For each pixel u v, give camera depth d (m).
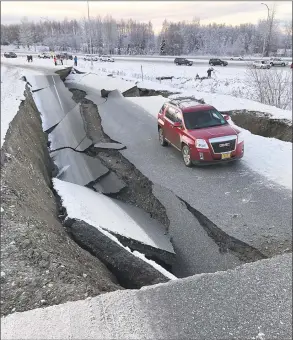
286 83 21.67
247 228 7.58
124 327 4.27
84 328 4.23
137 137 14.27
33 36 115.12
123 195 10.76
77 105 20.55
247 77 28.36
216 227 7.71
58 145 15.42
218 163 10.75
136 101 20.03
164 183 9.93
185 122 11.13
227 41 94.00
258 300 4.75
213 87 28.25
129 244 7.61
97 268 6.40
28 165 10.10
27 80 27.78
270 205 8.34
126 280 6.89
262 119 15.29
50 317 4.39
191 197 9.00
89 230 7.50
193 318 4.43
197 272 7.12
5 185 7.73
